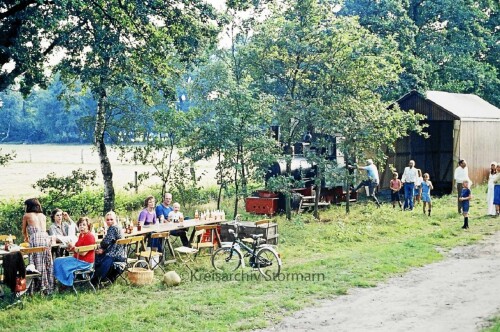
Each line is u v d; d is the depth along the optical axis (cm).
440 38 3931
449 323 927
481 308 1002
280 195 2172
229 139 1886
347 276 1251
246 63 2269
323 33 2108
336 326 934
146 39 1881
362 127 2070
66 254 1309
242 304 1064
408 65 3328
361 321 955
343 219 2053
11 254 1098
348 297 1104
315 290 1148
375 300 1077
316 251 1577
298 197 2211
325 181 2189
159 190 2564
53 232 1334
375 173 2373
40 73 1791
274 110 2089
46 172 4766
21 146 10238
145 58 1895
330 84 2162
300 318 981
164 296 1155
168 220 1586
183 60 2016
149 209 1526
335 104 2089
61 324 977
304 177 2270
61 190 2098
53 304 1101
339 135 2141
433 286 1164
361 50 2111
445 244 1592
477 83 3959
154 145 2175
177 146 2172
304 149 2103
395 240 1703
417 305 1036
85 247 1176
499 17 4288
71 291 1191
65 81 2184
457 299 1065
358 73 2141
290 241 1705
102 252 1248
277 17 2205
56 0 1458
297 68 2173
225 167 1936
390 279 1233
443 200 2522
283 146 2175
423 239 1659
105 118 2162
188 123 1994
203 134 1927
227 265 1406
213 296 1113
